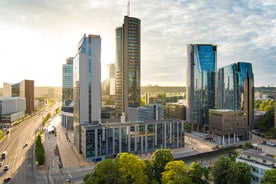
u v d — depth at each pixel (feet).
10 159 477.36
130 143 499.92
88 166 436.35
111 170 273.13
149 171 294.25
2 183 354.74
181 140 573.74
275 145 514.27
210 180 361.51
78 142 526.98
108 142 477.36
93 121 560.20
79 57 549.13
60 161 463.83
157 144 533.96
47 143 617.21
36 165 438.81
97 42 570.87
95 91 565.94
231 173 302.25
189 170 286.05
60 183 355.56
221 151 528.22
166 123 547.08
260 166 323.78
